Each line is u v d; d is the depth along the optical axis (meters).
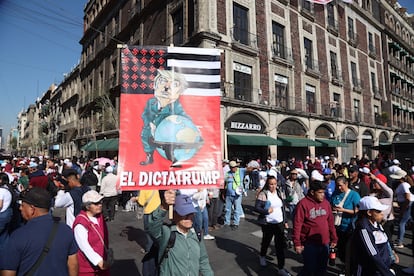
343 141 24.44
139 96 3.02
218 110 3.16
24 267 1.99
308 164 12.05
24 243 2.01
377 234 3.11
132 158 2.89
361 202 3.21
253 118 17.56
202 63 3.21
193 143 3.05
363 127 26.92
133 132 2.94
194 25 16.05
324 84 23.67
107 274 3.00
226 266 4.76
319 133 22.59
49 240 2.09
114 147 20.92
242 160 17.36
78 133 34.62
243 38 17.70
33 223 2.14
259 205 4.56
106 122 25.16
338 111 24.84
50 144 49.00
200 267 2.49
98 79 31.36
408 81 37.84
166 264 2.33
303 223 3.62
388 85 33.00
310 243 3.54
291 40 20.95
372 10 32.47
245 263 4.90
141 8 22.95
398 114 35.22
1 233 4.31
